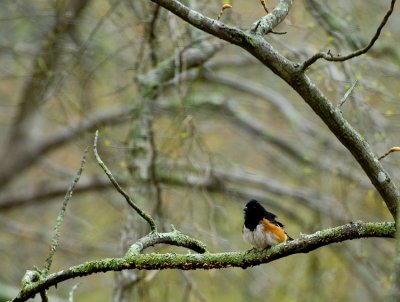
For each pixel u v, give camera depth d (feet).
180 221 38.91
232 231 49.03
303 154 54.65
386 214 45.11
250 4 43.75
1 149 68.23
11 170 64.75
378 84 41.73
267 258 18.95
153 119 39.96
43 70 44.78
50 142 65.21
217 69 57.93
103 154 44.68
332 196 50.44
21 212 67.31
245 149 64.23
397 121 46.83
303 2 38.47
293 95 57.67
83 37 52.08
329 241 18.56
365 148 19.65
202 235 38.83
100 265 18.86
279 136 59.88
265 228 25.59
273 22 21.48
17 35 55.72
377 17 46.83
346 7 45.03
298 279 48.91
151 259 18.89
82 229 62.28
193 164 38.24
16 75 51.31
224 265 19.11
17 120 65.16
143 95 38.40
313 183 57.21
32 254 62.23
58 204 66.54
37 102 50.26
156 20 36.65
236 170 55.36
